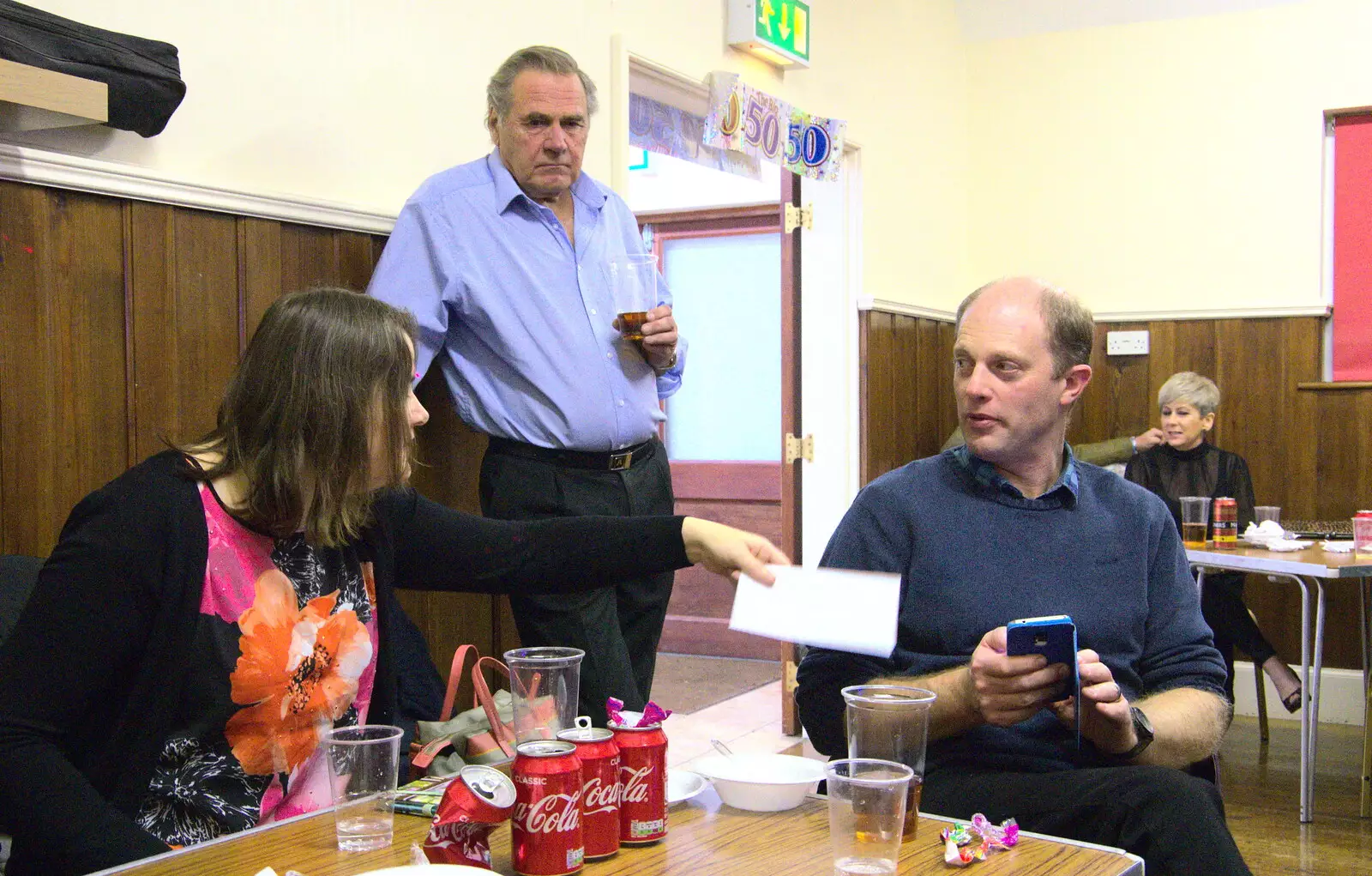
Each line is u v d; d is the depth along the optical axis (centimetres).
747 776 133
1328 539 418
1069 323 177
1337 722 497
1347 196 511
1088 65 557
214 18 219
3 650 126
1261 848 338
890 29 506
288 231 234
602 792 110
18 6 177
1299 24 518
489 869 107
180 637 130
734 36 391
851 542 180
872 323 477
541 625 242
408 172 265
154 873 104
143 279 205
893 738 118
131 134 204
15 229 185
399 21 261
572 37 316
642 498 257
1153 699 172
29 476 187
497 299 243
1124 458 481
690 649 588
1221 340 532
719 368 584
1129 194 551
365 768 110
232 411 137
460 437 275
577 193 262
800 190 467
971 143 583
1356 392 504
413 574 159
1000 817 150
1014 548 175
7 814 118
